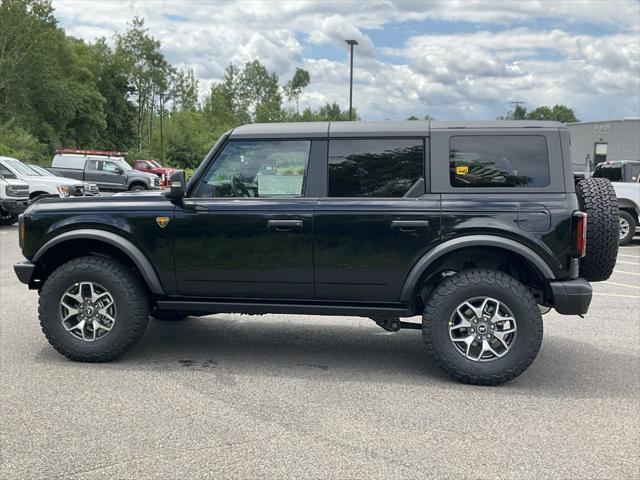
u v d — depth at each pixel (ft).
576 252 14.75
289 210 15.75
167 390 14.62
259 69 344.69
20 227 17.07
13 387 14.65
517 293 14.85
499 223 14.97
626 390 14.94
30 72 184.34
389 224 15.37
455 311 15.14
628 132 141.59
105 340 16.44
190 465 10.76
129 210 16.43
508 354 14.97
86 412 13.14
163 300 16.70
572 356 17.87
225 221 16.02
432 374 16.17
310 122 16.43
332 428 12.46
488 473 10.58
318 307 15.99
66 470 10.53
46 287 16.51
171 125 263.70
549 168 15.14
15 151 151.94
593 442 11.91
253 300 16.48
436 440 11.93
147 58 265.54
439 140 15.47
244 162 16.33
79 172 91.45
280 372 16.20
